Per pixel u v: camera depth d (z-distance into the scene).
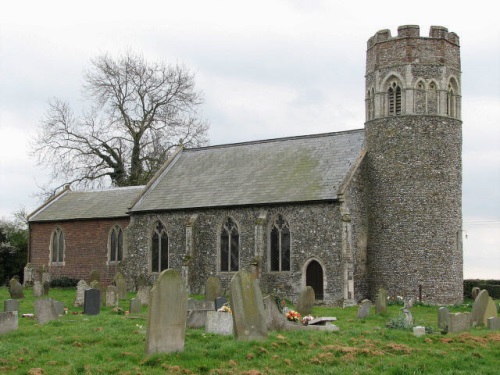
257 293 19.30
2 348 17.56
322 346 18.72
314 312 32.38
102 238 50.69
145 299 34.69
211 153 49.47
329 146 43.88
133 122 64.19
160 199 46.62
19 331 20.47
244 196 42.66
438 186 39.72
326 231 39.06
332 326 22.36
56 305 27.89
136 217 46.84
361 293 39.88
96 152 63.22
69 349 18.05
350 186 39.56
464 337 21.00
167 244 45.28
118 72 63.91
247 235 41.84
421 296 38.75
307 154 44.16
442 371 17.08
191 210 44.25
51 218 53.31
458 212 40.62
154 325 17.08
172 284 17.45
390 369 16.75
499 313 32.88
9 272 56.66
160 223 45.84
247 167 45.78
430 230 39.31
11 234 59.59
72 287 49.41
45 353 17.56
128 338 19.47
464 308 36.09
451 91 41.28
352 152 42.28
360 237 40.31
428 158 39.88
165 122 65.00
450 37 41.34
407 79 40.38
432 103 40.44
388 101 41.09
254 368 16.41
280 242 40.75
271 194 41.62
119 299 38.28
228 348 17.72
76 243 51.97
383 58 41.28
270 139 47.25
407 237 39.47
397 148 40.31
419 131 40.06
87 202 54.06
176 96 65.88
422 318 29.42
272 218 41.16
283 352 18.02
